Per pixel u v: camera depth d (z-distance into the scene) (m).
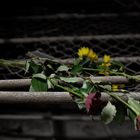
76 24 3.11
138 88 1.49
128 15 3.22
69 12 3.45
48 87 1.05
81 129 2.03
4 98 0.93
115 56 2.45
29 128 2.04
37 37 2.68
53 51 2.51
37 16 3.21
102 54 2.49
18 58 2.34
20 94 0.93
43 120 2.15
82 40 2.62
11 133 1.97
